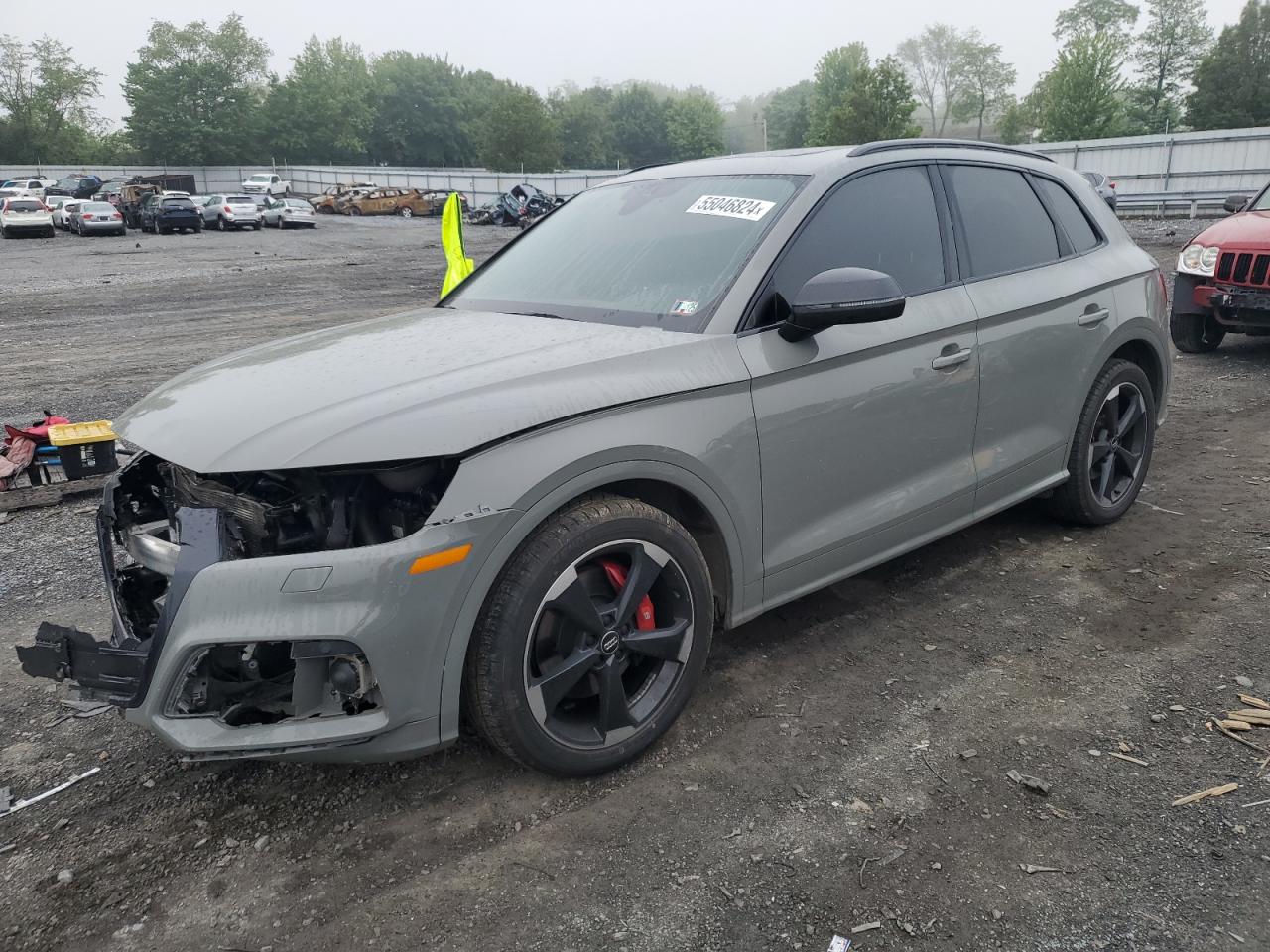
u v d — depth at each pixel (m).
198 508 2.37
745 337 2.89
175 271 22.84
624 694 2.70
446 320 3.33
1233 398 6.97
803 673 3.26
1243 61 68.69
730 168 3.62
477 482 2.33
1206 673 3.15
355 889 2.30
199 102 106.44
